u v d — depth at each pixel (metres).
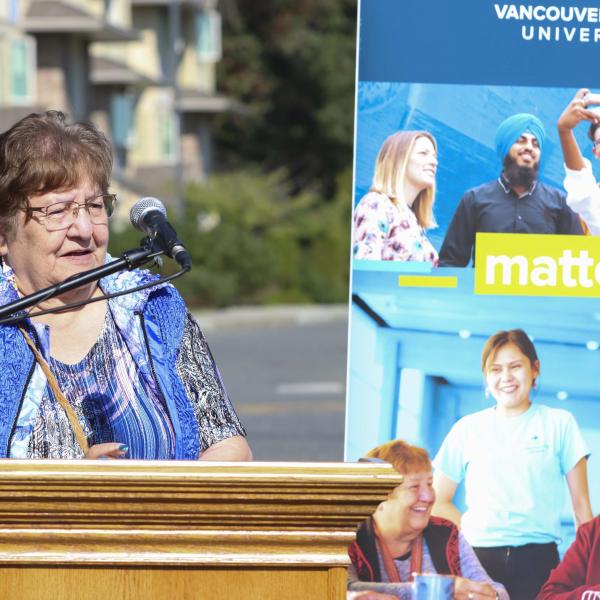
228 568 4.52
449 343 7.47
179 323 5.94
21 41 64.81
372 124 7.41
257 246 65.94
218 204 70.75
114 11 77.69
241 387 31.84
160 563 4.47
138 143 86.31
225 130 103.00
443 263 7.46
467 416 7.48
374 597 7.45
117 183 70.31
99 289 5.93
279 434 23.52
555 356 7.48
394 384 7.49
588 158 7.45
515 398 7.46
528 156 7.44
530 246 7.46
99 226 5.75
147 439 5.70
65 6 65.94
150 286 5.68
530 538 7.45
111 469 4.39
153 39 85.88
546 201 7.46
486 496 7.46
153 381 5.77
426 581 7.44
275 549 4.52
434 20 7.38
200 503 4.43
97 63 74.94
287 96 103.50
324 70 102.00
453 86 7.41
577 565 7.46
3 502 4.39
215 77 102.38
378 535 7.45
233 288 63.34
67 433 5.65
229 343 45.84
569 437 7.46
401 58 7.38
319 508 4.47
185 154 89.75
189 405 5.79
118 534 4.47
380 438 7.49
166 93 87.12
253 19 103.56
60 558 4.45
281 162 104.00
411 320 7.47
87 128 5.79
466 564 7.46
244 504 4.45
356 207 7.45
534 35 7.41
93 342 5.81
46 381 5.68
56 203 5.60
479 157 7.44
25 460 4.42
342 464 4.48
